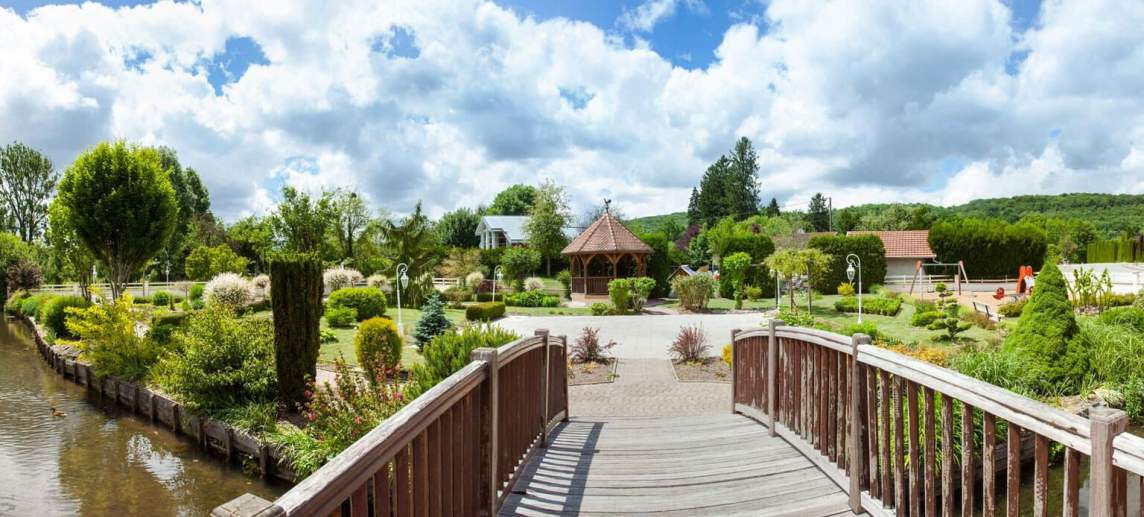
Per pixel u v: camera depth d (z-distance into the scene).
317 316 8.45
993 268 31.84
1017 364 7.58
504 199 70.12
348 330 15.91
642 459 4.50
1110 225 54.72
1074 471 1.91
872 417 3.29
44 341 16.33
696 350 11.47
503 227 48.53
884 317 18.09
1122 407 7.39
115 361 11.10
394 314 20.70
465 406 3.01
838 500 3.56
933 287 29.52
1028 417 2.08
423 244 29.55
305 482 1.45
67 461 7.94
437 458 2.48
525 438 4.35
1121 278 21.98
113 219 18.08
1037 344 7.86
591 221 55.19
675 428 5.50
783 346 4.89
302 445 6.77
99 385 11.83
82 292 23.34
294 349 8.22
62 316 16.97
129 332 11.27
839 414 3.72
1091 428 1.75
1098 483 1.73
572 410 7.62
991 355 7.92
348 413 6.38
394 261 28.58
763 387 5.39
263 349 8.72
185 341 9.08
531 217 43.19
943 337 13.36
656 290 27.89
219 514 1.15
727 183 63.16
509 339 6.68
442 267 33.12
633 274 28.25
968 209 73.62
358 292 18.17
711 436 5.11
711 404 7.95
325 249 35.62
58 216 20.86
